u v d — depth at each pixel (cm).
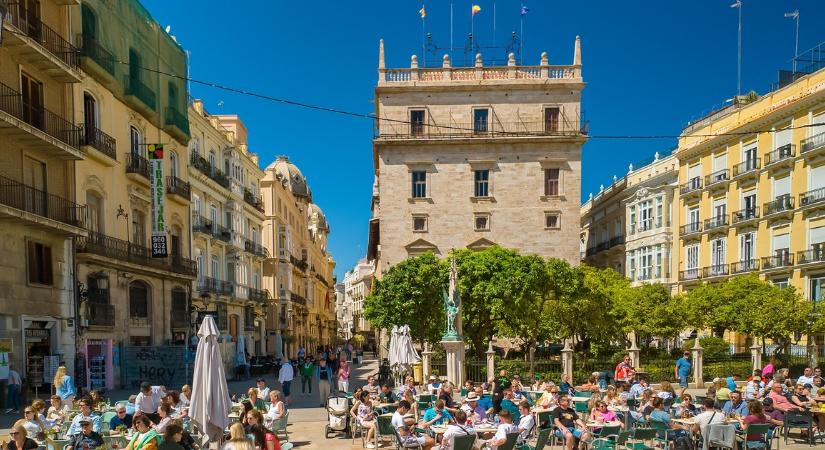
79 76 2512
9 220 2164
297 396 2745
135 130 3156
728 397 1831
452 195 4697
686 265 5041
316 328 8575
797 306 3219
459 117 4709
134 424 1134
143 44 3209
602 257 6378
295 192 7988
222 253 4341
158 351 2850
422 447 1301
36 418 1338
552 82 4666
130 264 2859
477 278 3269
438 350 3594
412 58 4753
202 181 3959
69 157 2475
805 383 2091
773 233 4172
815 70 4241
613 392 1816
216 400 1212
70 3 2544
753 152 4369
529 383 2766
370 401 1720
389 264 4662
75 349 2475
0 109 2109
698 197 4925
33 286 2278
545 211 4669
